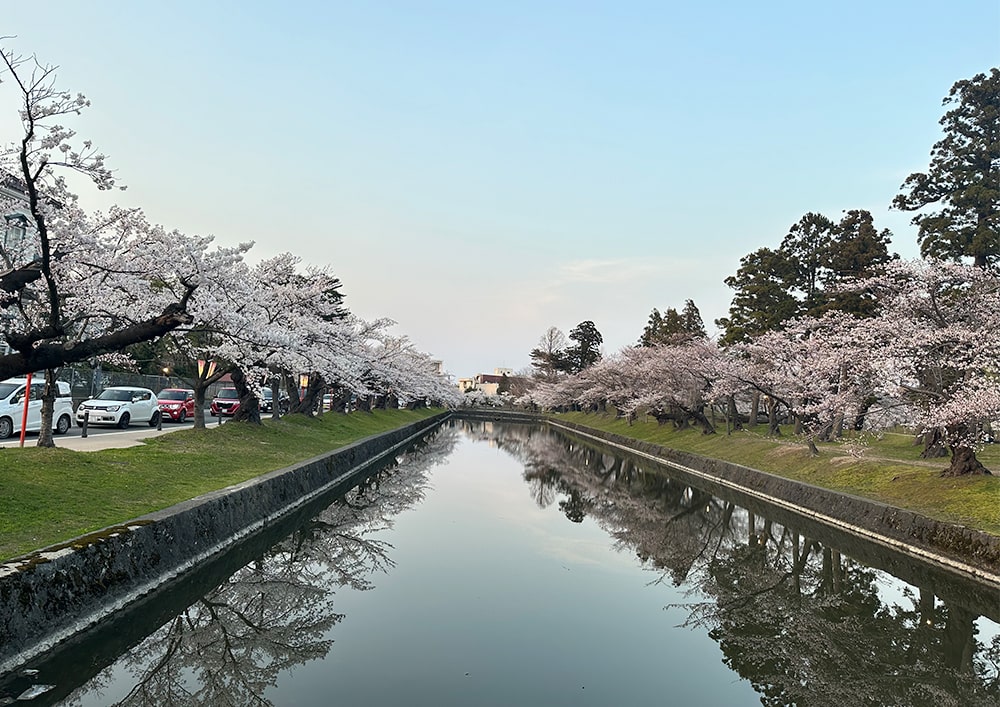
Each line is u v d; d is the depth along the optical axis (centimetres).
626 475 2988
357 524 1630
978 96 2278
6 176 950
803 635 992
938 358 1603
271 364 2055
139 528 882
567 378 7250
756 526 1819
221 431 1959
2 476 964
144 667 781
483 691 733
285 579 1148
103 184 823
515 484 2525
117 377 3067
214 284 1190
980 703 778
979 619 1081
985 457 1961
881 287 1867
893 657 916
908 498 1577
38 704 638
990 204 2208
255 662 798
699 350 3675
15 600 638
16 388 1689
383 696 709
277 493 1469
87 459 1187
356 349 2642
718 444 3108
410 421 5056
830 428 2714
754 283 3300
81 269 1110
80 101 742
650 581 1250
